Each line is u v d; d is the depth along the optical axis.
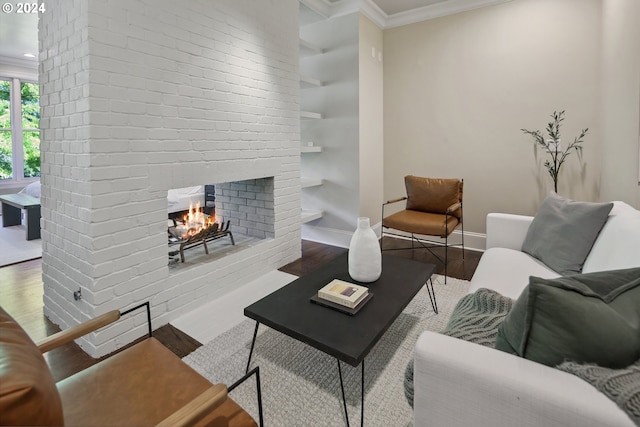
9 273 3.08
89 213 1.83
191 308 2.43
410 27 3.98
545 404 0.79
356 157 3.83
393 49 4.12
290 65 3.17
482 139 3.70
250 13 2.70
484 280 1.84
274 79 2.98
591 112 3.14
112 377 1.12
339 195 4.00
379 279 1.96
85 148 1.81
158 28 2.06
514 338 0.94
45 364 0.77
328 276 2.01
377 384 1.68
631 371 0.80
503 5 3.46
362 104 3.81
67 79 1.88
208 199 4.21
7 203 4.64
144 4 1.99
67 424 0.94
